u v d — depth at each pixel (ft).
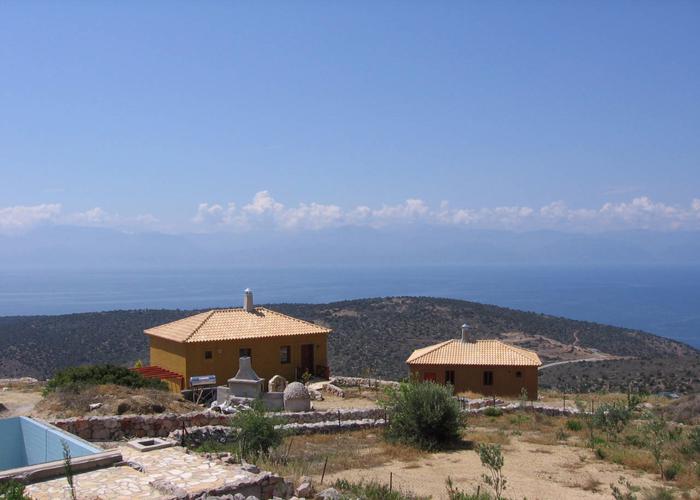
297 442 76.28
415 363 142.82
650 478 63.26
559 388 220.23
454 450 76.89
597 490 58.39
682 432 85.81
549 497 55.88
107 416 72.69
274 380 119.14
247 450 63.31
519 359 140.87
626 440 81.87
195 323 137.59
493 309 419.74
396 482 58.95
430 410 79.82
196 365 127.75
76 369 103.09
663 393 191.52
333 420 90.02
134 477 45.60
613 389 205.77
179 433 67.92
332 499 44.93
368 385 139.33
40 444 55.21
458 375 141.49
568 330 406.62
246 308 148.25
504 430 91.91
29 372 215.92
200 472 46.98
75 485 43.73
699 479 61.41
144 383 105.60
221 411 86.38
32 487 43.27
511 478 62.80
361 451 73.36
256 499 41.55
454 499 50.06
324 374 141.38
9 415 88.94
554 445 80.33
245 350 133.28
